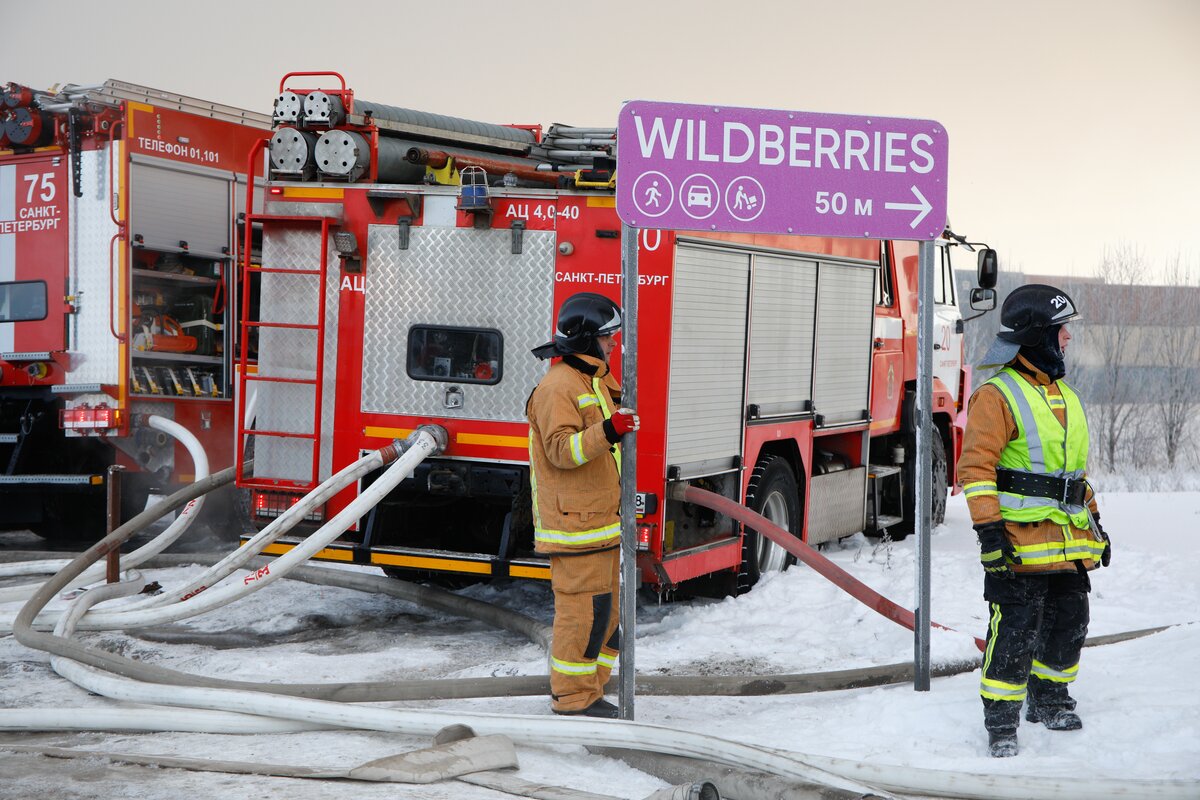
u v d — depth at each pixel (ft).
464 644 23.02
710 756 14.03
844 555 32.30
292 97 24.14
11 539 38.73
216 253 35.91
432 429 23.06
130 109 33.24
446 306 23.44
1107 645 20.97
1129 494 53.47
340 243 23.49
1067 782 12.73
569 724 14.89
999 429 15.08
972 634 22.74
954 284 40.65
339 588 28.12
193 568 29.99
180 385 34.94
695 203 16.84
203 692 16.96
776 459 27.27
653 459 22.65
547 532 16.69
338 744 15.58
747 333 25.61
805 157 17.39
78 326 33.71
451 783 13.76
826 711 17.17
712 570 24.90
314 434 24.03
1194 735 14.97
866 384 32.01
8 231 34.47
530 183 26.58
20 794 13.08
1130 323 89.61
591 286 22.84
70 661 19.57
